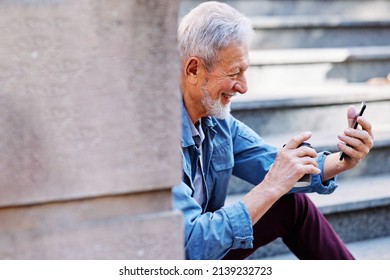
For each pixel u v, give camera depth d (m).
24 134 1.79
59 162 1.82
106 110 1.84
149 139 1.88
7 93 1.76
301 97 4.81
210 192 3.06
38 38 1.77
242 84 2.82
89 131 1.83
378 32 6.07
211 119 3.01
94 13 1.80
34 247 1.83
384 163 4.74
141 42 1.84
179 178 1.92
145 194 1.93
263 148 3.25
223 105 2.84
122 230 1.90
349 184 4.46
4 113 1.77
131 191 1.89
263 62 5.20
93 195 1.86
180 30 2.83
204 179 2.96
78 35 1.79
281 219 3.08
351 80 5.54
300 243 3.14
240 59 2.76
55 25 1.77
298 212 3.09
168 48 1.86
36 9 1.76
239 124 3.27
